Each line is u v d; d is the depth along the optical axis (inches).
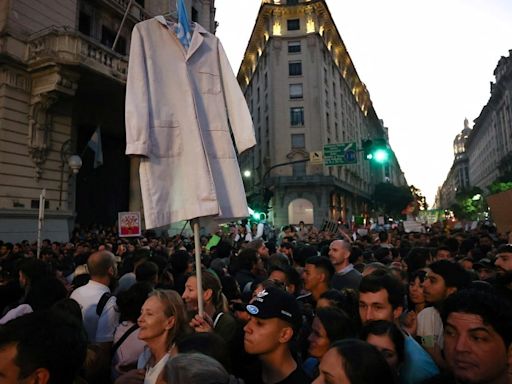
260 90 1854.1
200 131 109.0
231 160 115.9
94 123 754.8
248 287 188.2
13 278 192.7
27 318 61.0
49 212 606.2
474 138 4480.8
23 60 589.6
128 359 119.6
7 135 569.3
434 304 131.3
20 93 591.2
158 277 195.9
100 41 775.1
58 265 307.0
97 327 138.1
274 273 176.9
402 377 88.8
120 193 853.8
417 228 739.4
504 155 3014.3
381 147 534.9
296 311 90.7
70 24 693.9
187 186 106.2
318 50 1683.1
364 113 2775.6
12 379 55.6
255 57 2005.4
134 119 101.7
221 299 140.6
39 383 56.5
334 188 1652.3
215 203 103.4
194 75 116.7
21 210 566.6
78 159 601.9
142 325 102.9
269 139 1669.5
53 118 637.9
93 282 156.4
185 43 116.0
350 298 138.9
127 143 101.0
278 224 1560.0
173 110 110.3
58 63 577.6
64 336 59.6
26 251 378.0
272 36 1697.8
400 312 116.0
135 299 125.5
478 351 70.1
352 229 724.0
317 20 1722.4
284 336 88.4
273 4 1705.2
